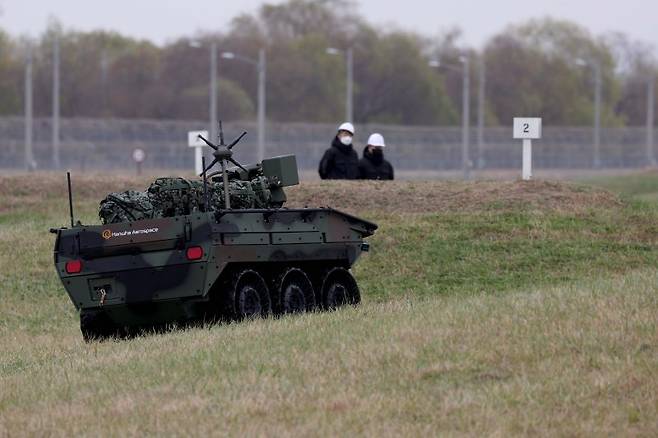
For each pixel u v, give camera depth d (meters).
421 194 100.75
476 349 51.25
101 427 44.34
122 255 62.47
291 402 45.59
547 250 89.56
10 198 119.56
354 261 71.19
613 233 93.19
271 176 69.19
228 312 62.34
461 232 92.88
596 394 45.28
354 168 105.50
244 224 63.00
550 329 53.53
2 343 71.88
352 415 43.84
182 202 64.38
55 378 52.94
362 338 54.69
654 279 66.19
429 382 47.72
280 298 65.38
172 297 61.88
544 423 42.66
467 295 78.38
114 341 62.94
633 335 51.88
